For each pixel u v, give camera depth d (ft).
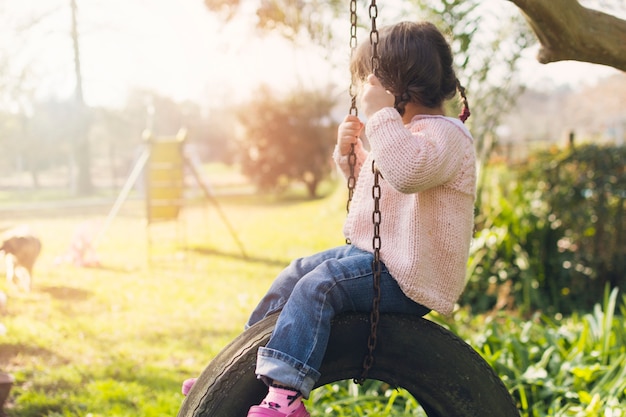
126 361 15.52
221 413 6.54
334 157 8.27
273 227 41.93
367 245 7.01
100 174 96.32
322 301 6.47
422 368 6.88
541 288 21.62
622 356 12.18
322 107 68.28
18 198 65.82
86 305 21.16
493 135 20.88
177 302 21.74
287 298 7.23
